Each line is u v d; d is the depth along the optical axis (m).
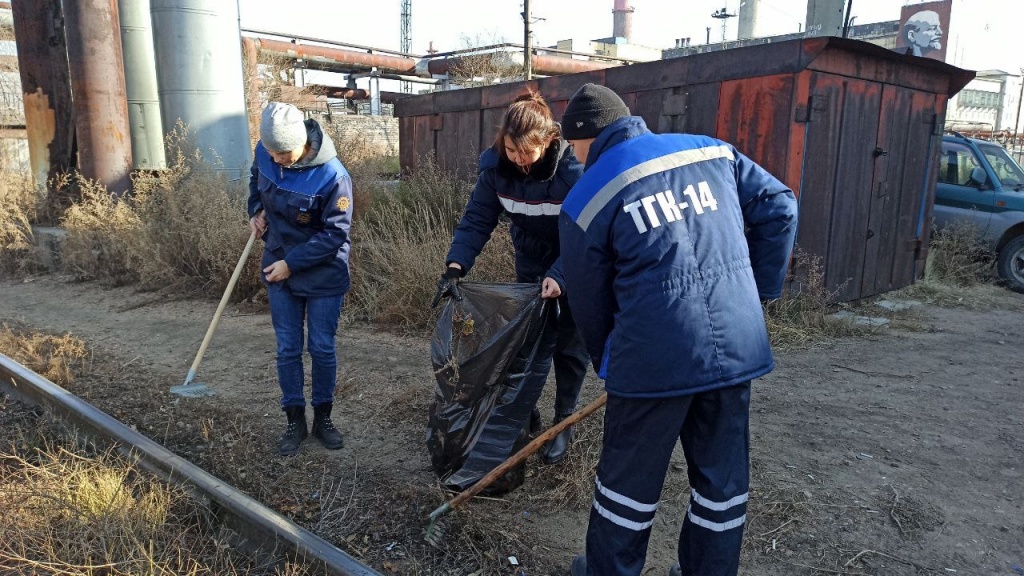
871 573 2.72
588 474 3.39
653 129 6.90
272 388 4.76
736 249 2.21
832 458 3.69
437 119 9.36
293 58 19.58
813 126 6.03
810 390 4.71
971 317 6.90
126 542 2.70
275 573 2.65
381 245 6.89
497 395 3.22
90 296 7.62
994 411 4.35
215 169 8.52
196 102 8.64
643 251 2.12
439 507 2.94
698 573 2.32
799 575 2.72
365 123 19.94
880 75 6.57
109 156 9.52
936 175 7.70
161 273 7.53
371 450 3.81
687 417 2.31
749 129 6.12
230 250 7.05
